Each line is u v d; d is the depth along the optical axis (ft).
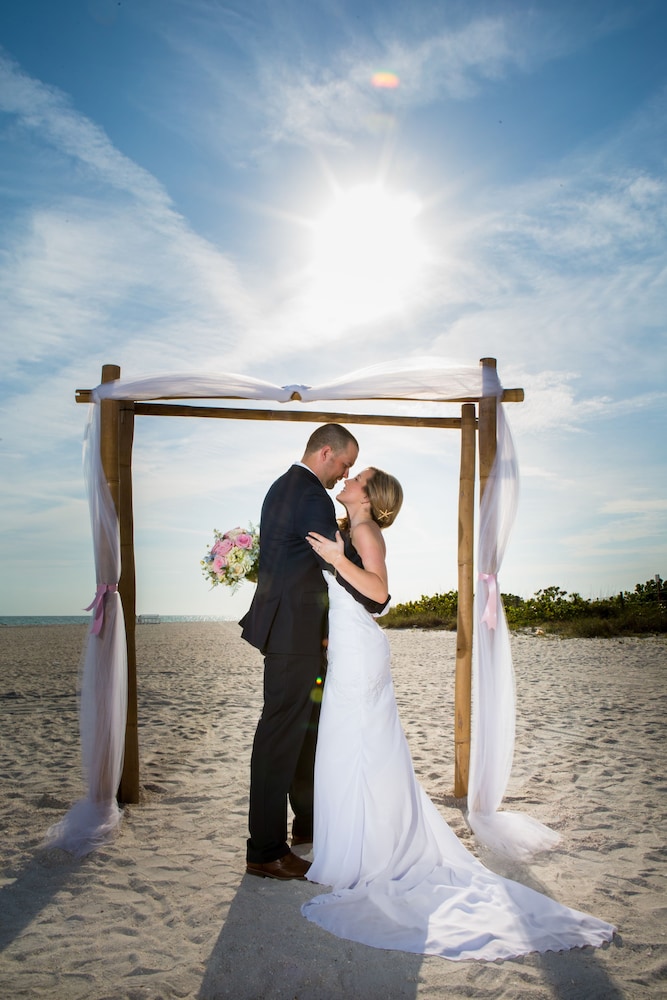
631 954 8.75
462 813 14.05
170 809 14.42
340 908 9.89
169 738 20.88
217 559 14.15
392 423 15.12
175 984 8.09
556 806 14.57
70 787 15.78
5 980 8.17
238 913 9.89
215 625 105.09
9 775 16.76
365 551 11.22
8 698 27.78
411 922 9.47
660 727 22.16
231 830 13.24
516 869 11.48
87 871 11.34
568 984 8.07
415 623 71.05
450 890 10.33
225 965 8.50
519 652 44.62
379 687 11.25
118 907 10.07
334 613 11.48
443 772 16.96
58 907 10.06
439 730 21.75
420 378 13.87
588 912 9.93
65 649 52.31
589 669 36.17
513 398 14.03
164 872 11.32
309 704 11.59
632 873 11.27
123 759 14.79
